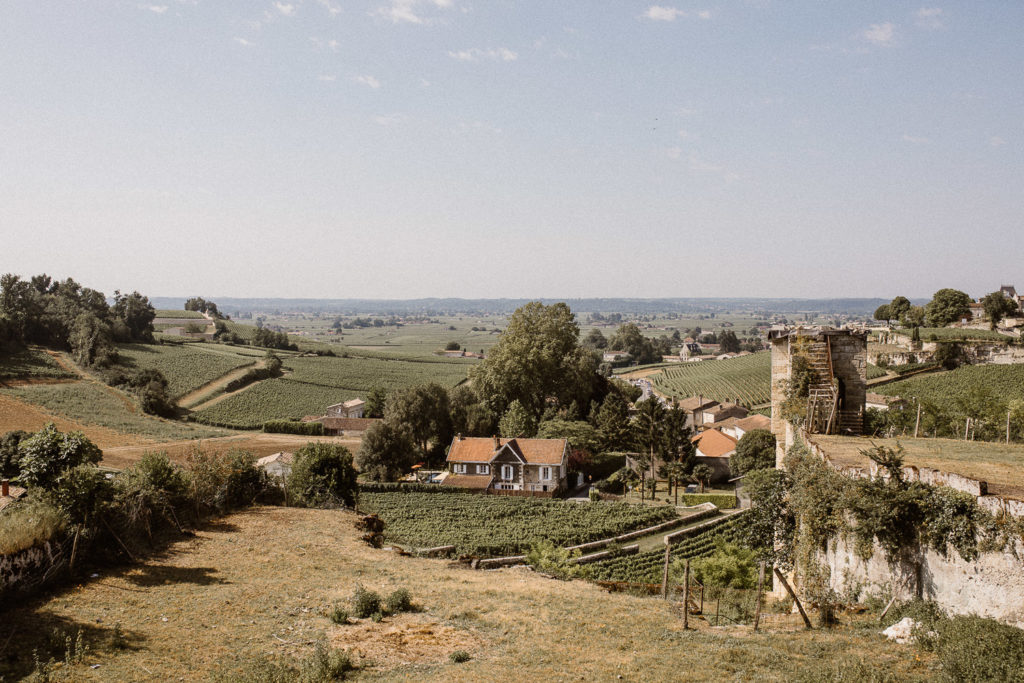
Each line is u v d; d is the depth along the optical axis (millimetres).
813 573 22703
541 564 36156
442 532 56688
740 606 25578
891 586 18594
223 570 27250
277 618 22172
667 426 84688
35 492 26172
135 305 172375
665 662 18188
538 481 79938
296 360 181250
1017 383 87875
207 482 36688
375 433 81875
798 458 25828
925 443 26469
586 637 21016
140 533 29234
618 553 51500
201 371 144500
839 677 14711
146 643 19297
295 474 43188
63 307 147875
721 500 69938
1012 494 15031
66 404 101438
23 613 20562
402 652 19703
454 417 96375
